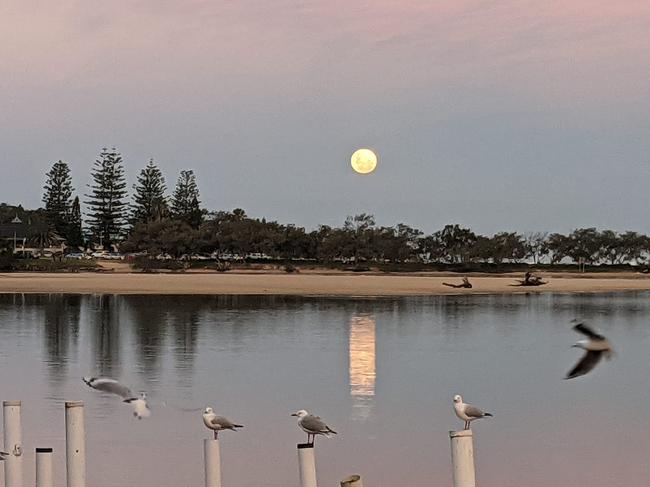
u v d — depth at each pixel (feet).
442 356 189.57
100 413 114.83
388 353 193.06
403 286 527.40
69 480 56.85
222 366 165.37
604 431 111.24
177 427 107.96
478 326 266.16
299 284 525.75
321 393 136.15
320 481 86.43
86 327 243.81
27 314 289.94
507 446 102.32
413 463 93.09
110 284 488.44
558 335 239.50
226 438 103.50
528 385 149.28
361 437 105.29
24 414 113.19
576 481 87.40
